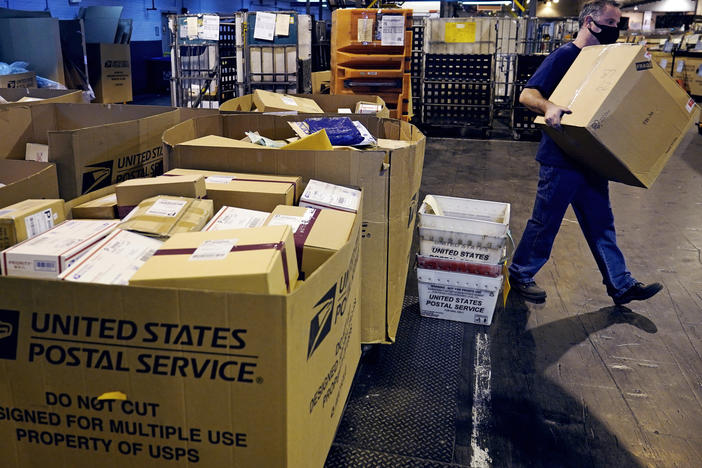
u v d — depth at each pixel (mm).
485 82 7684
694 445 1868
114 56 7766
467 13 16562
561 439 1890
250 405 1035
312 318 1110
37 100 2791
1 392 1100
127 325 1021
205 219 1472
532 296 2904
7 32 5887
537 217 2812
